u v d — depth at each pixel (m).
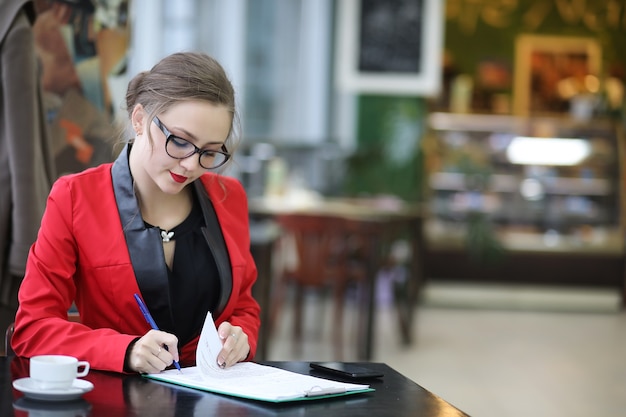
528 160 10.52
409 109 10.56
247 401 1.85
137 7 10.01
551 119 10.59
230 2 10.56
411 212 8.51
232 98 2.18
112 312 2.28
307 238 7.12
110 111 3.69
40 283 2.21
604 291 10.21
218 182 2.50
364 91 10.80
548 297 10.21
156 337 2.07
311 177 10.41
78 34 3.51
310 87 10.84
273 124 10.82
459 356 7.16
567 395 5.86
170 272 2.33
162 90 2.11
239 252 2.44
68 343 2.11
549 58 10.93
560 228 10.45
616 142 10.53
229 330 2.18
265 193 8.75
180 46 10.46
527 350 7.50
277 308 7.27
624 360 7.16
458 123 10.59
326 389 1.92
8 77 2.97
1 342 3.03
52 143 3.42
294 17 10.77
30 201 2.96
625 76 10.91
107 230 2.26
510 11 10.92
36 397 1.76
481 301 10.21
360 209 8.10
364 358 6.96
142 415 1.70
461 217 10.41
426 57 10.52
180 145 2.10
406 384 2.08
